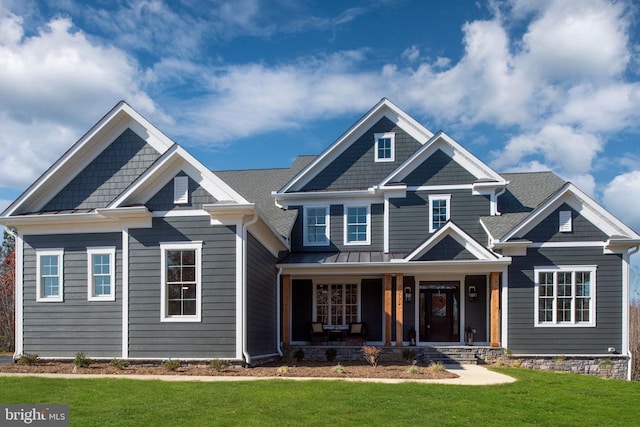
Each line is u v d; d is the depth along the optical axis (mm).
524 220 19250
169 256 15781
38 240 16828
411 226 21281
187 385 11852
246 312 15516
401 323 19438
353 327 21203
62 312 16391
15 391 11031
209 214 15586
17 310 16656
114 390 11234
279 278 20062
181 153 15648
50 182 17312
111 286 16156
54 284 16625
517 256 19406
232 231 15492
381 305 21719
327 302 22078
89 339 16125
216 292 15383
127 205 15820
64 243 16656
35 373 13922
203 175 15719
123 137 17453
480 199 21078
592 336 18938
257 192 24766
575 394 12445
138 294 15750
